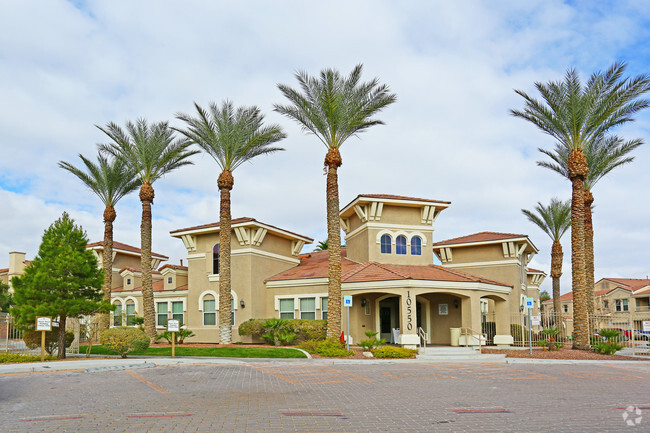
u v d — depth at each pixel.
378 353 24.64
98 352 27.66
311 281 32.47
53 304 22.50
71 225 24.16
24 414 10.88
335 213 26.95
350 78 27.30
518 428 9.37
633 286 62.69
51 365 19.78
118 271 44.09
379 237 33.41
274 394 13.52
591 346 28.14
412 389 14.47
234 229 33.50
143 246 32.72
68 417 10.49
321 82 26.59
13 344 26.83
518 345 32.59
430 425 9.62
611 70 27.25
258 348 26.58
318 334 29.59
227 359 23.11
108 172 35.38
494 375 18.00
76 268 23.22
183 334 32.06
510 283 35.97
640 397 13.14
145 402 12.29
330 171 27.22
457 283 29.36
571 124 28.11
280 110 27.77
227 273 29.47
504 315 32.81
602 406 11.71
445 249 38.03
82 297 23.42
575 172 28.36
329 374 18.00
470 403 12.09
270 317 33.72
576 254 28.56
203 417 10.40
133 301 39.53
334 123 26.94
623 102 26.94
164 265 38.25
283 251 36.81
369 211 33.47
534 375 18.06
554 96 28.00
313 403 12.08
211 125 30.02
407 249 33.91
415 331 28.06
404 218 34.25
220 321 29.23
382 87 26.97
